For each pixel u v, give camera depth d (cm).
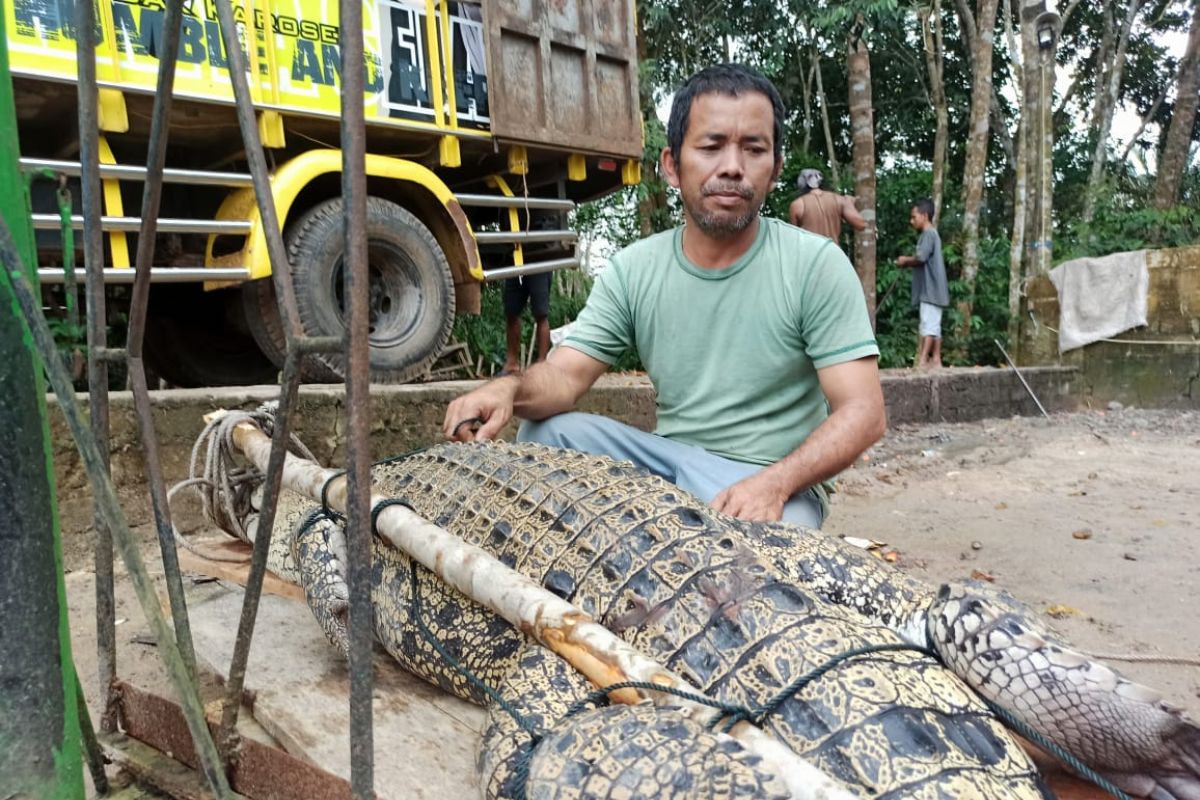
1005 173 2258
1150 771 221
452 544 234
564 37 700
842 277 323
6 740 155
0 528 152
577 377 371
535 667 231
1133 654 358
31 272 162
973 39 2028
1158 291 1221
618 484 280
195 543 416
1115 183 1925
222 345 723
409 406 559
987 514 613
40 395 157
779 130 331
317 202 633
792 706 193
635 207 1502
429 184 643
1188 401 1194
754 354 336
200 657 298
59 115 507
